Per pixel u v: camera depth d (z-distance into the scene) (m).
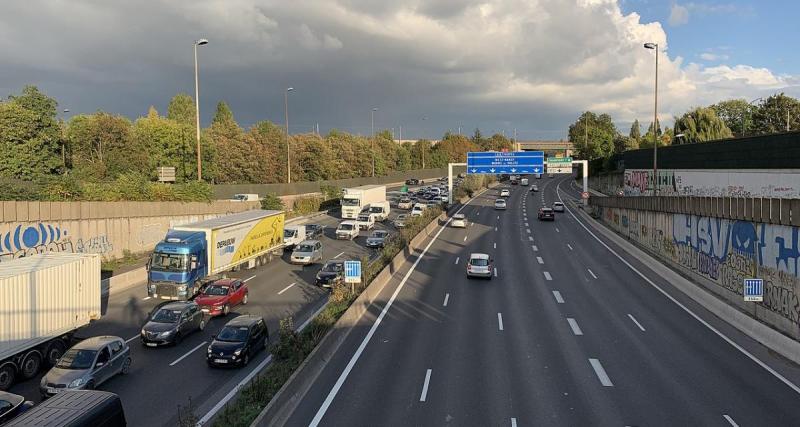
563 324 25.86
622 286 34.44
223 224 36.22
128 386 18.97
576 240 54.09
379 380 18.72
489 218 71.50
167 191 50.84
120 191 47.03
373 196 73.81
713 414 16.02
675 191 66.88
